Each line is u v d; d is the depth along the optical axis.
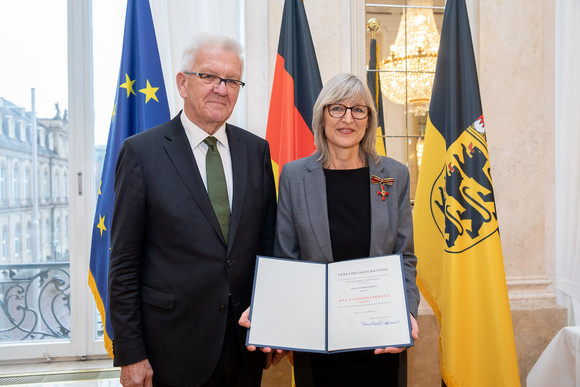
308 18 2.31
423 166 2.07
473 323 1.89
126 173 1.29
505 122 2.36
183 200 1.29
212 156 1.38
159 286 1.28
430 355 2.32
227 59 1.34
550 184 2.38
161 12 2.29
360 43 2.38
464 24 2.01
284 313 1.27
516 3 2.36
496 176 2.36
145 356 1.28
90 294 2.54
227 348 1.33
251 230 1.38
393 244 1.41
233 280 1.32
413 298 1.36
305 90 2.06
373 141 1.45
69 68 2.53
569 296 2.52
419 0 2.48
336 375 1.39
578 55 2.45
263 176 1.48
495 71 2.35
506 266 2.37
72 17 2.52
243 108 2.35
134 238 1.28
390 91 2.47
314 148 2.04
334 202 1.41
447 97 2.02
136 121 2.03
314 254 1.38
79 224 2.53
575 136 2.46
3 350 2.51
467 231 1.93
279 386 2.24
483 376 1.88
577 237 2.48
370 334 1.22
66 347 2.54
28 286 2.57
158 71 2.03
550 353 1.94
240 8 2.34
